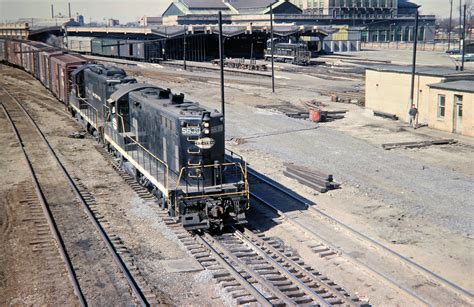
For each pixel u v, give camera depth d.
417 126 34.69
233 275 13.88
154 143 20.16
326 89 53.69
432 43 123.06
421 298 12.67
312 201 20.61
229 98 47.94
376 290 13.43
